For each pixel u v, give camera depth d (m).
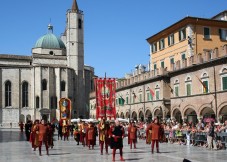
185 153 23.42
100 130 23.59
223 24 53.38
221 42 53.56
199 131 29.94
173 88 51.31
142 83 61.69
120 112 73.25
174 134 34.69
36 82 102.44
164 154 22.86
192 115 48.75
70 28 112.06
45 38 115.12
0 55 106.81
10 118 101.06
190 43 50.84
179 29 54.56
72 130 55.03
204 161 18.72
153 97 57.09
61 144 35.06
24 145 32.72
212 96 41.88
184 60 48.38
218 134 26.92
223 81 40.00
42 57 108.88
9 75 103.00
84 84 112.81
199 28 52.12
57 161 19.20
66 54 115.81
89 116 110.31
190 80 46.72
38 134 23.20
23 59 109.19
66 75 104.56
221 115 40.84
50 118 101.06
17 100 102.62
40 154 22.95
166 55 59.12
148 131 24.55
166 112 53.44
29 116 102.81
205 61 42.94
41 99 101.50
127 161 18.95
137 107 63.81
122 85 72.19
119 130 19.22
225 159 19.67
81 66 112.50
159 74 55.06
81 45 113.19
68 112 54.72
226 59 39.16
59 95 103.00
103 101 51.62
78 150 27.06
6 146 31.39
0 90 101.50
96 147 30.47
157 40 62.88
